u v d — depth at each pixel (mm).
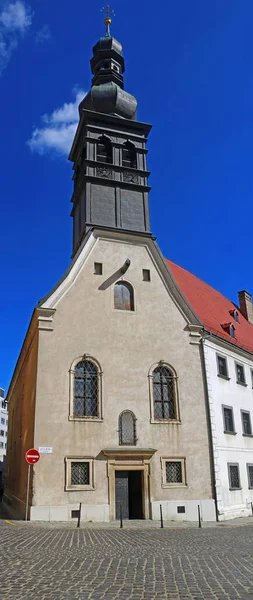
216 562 11219
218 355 29797
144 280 27734
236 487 27719
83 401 24016
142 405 25031
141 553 12555
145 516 23344
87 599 7535
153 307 27219
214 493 25188
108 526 20375
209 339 29062
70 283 25578
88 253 26891
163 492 24078
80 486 22438
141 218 29609
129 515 23516
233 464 28062
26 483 23844
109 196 29359
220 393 28750
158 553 12602
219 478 25844
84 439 23203
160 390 26031
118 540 15406
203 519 24375
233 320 39031
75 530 18234
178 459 24938
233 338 32969
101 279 26578
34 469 21875
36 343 24594
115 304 26562
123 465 23578
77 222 31250
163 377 26328
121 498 23453
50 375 23500
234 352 32188
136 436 24344
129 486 23938
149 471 24031
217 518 24672
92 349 24859
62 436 22812
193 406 26297
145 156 31656
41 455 22188
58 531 17594
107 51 35344
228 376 30359
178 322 27547
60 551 12492
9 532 16625
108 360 25031
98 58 35625
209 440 26078
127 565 10633
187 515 24125
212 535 17688
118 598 7648
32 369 26016
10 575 9289
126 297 27016
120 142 31203
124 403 24656
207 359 28078
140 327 26438
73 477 22656
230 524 22969
